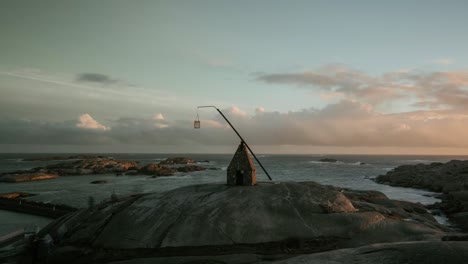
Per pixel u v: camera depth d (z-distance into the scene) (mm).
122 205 22141
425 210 36656
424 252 11586
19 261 18719
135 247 17750
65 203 58500
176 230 18391
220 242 17578
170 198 21797
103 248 18109
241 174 23984
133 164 149250
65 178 105938
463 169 81375
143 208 20969
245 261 15883
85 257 17672
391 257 11711
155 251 17391
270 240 17688
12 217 47812
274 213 19391
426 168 96625
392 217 23531
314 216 19406
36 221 45156
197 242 17609
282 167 172500
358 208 23688
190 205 20484
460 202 46562
